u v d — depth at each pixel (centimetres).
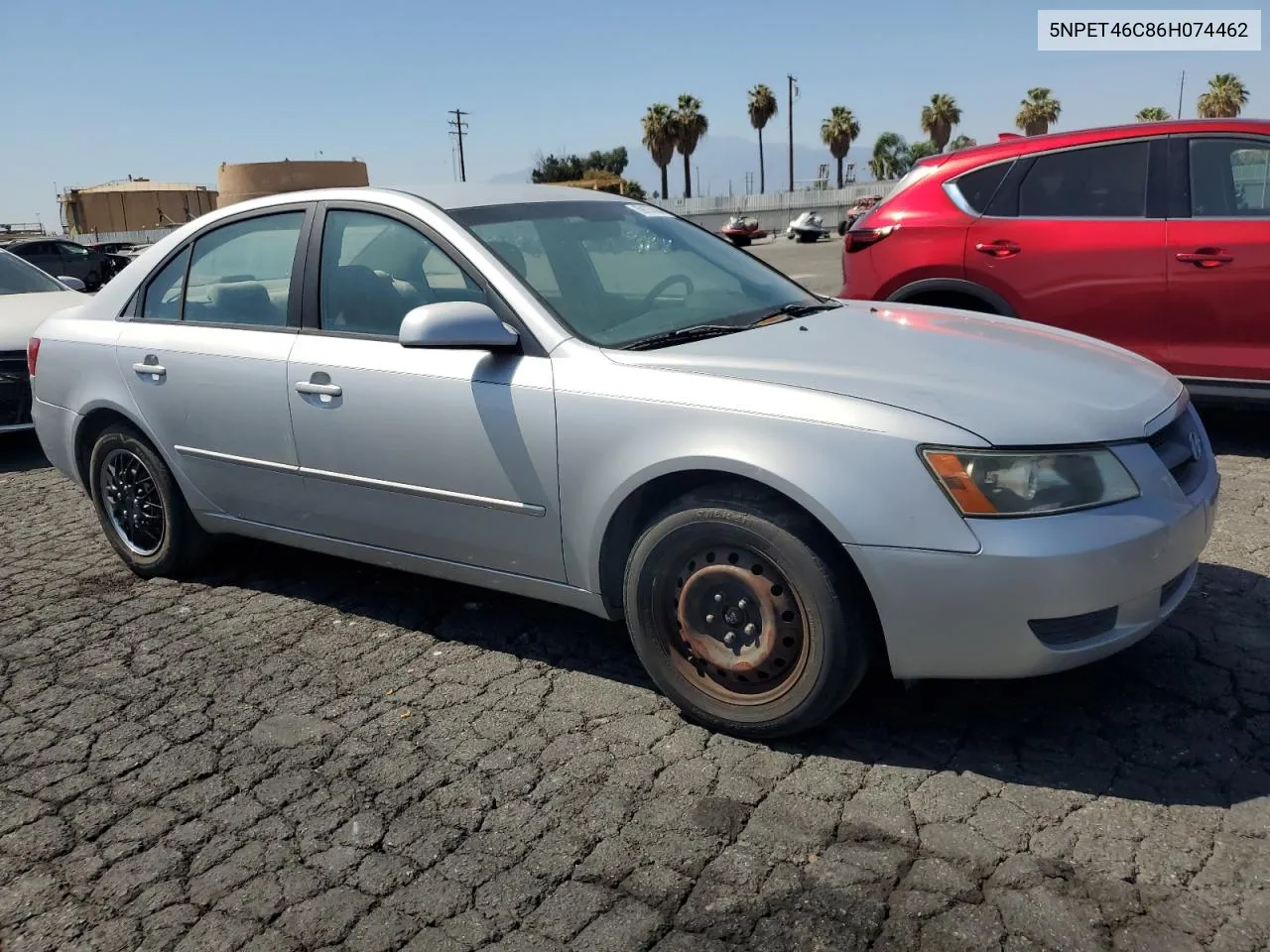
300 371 383
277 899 254
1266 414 659
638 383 311
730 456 289
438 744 321
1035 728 308
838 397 286
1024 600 268
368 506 378
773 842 263
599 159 7738
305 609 432
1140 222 557
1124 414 293
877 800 278
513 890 253
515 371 333
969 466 270
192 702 356
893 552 273
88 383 461
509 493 338
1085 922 229
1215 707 313
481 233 364
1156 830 259
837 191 5203
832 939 229
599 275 373
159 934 245
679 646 319
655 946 231
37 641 414
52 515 596
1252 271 528
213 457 421
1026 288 588
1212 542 439
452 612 420
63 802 301
